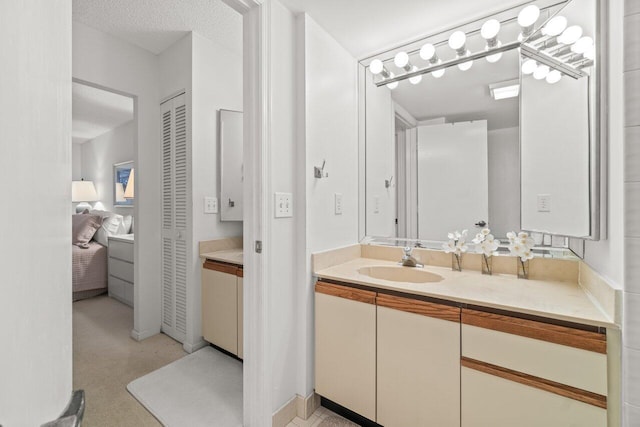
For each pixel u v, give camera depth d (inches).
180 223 90.0
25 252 10.7
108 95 129.4
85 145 209.8
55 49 12.4
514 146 61.6
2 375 9.6
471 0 56.7
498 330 41.8
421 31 66.8
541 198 53.1
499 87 63.2
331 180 68.5
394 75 75.7
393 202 76.4
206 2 73.4
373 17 61.7
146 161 94.5
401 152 75.1
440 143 70.2
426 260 69.4
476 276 59.0
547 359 38.5
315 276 62.1
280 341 57.9
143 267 93.6
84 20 79.7
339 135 71.5
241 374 74.1
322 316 59.7
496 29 57.8
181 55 88.9
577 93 45.1
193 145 85.5
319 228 64.6
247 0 52.1
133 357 82.0
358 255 77.8
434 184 71.0
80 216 148.1
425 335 47.9
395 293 51.7
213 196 90.7
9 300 10.0
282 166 58.1
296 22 61.0
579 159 44.6
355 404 55.4
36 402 11.2
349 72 75.5
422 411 48.2
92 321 108.0
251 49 54.6
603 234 40.7
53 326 12.1
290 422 58.8
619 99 35.9
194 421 58.0
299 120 60.7
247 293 55.9
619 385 34.9
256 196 54.8
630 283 33.3
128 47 90.4
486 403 42.8
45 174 11.7
